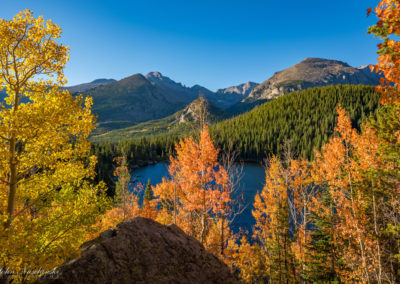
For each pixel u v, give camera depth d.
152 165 88.50
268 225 19.20
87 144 6.23
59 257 4.86
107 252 4.97
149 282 4.77
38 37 5.84
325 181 15.18
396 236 9.99
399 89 3.47
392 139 9.84
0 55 5.53
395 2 3.21
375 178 11.34
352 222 11.99
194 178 11.90
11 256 4.46
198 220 15.00
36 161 5.77
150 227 6.22
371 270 11.80
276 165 16.14
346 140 13.30
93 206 6.11
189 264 5.63
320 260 14.84
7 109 5.32
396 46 3.25
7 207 5.47
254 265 20.69
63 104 5.70
